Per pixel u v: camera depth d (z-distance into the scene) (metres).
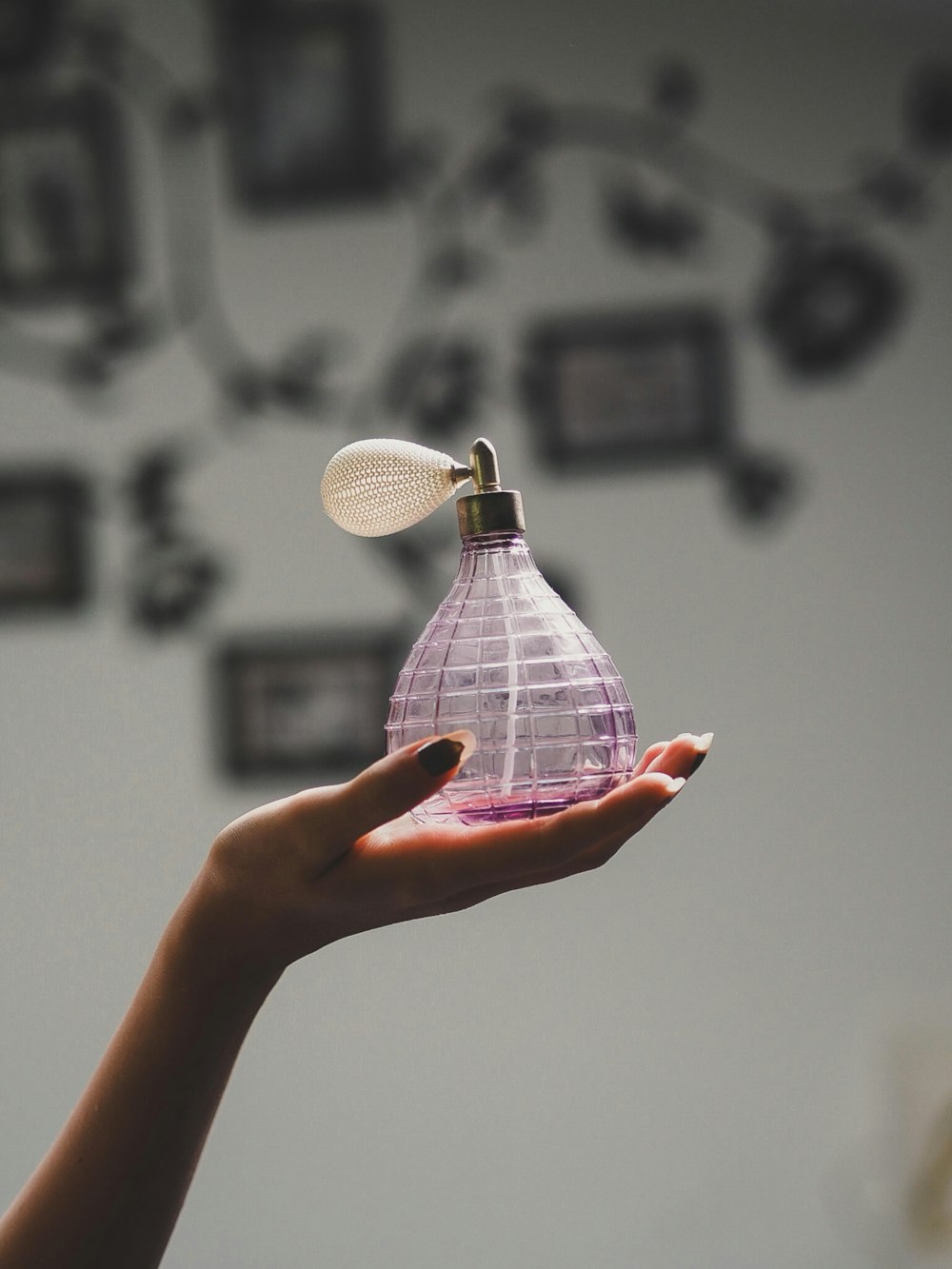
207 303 1.76
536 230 1.73
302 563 1.74
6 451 1.77
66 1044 1.72
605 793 0.67
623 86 1.72
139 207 1.76
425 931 1.71
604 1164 1.68
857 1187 1.64
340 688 1.72
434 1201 1.69
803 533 1.70
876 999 1.67
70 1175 0.65
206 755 1.74
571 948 1.70
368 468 0.69
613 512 1.71
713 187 1.71
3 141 1.76
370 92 1.74
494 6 1.73
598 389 1.72
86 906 1.73
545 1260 1.67
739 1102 1.68
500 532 0.69
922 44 1.69
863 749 1.69
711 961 1.69
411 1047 1.70
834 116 1.70
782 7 1.70
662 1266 1.67
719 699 1.70
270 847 0.62
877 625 1.69
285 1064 1.71
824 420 1.71
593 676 0.67
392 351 1.74
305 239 1.75
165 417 1.77
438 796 0.67
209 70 1.75
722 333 1.71
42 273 1.77
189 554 1.75
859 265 1.70
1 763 1.75
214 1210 1.70
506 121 1.73
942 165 1.69
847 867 1.68
